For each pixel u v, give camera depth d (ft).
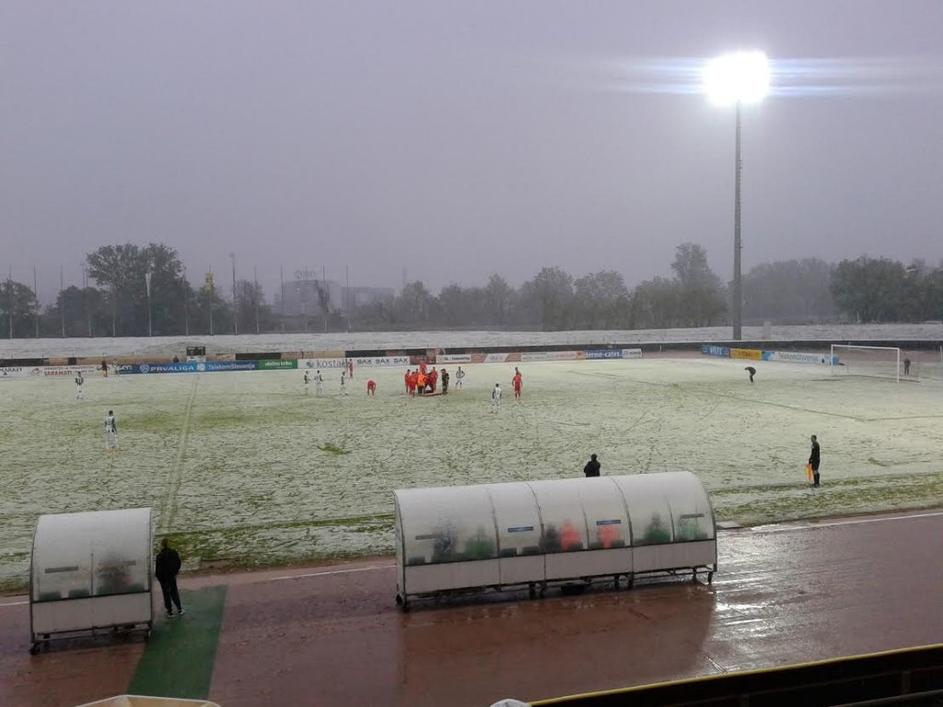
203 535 74.23
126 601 51.31
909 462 103.35
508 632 51.44
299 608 56.24
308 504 85.25
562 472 99.19
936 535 70.79
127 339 376.89
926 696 40.83
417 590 54.90
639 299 518.78
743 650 48.06
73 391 202.90
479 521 56.24
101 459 111.34
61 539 51.62
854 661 40.01
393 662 47.26
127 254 487.61
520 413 152.46
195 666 47.32
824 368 244.83
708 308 504.43
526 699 42.57
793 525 74.79
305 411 158.71
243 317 543.39
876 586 58.34
